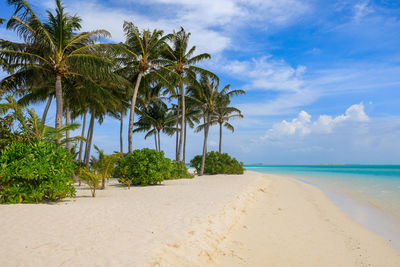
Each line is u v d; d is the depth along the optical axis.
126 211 6.49
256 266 4.18
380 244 5.56
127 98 25.17
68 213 5.95
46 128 11.02
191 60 23.05
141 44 19.41
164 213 6.37
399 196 12.95
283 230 6.31
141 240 4.24
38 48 14.54
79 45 15.74
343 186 18.12
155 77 21.41
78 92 18.38
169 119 34.47
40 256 3.44
